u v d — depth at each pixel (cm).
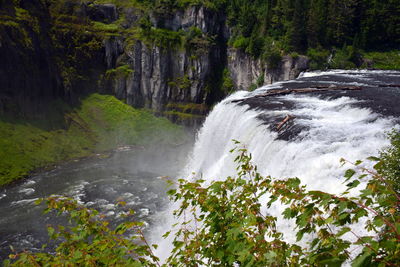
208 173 3422
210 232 650
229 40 8981
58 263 596
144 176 5153
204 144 4416
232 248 564
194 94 8238
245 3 9475
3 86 5681
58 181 4791
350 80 5112
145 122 7688
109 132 7088
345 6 9019
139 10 8612
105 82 7831
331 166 1867
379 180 471
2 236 3266
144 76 7981
